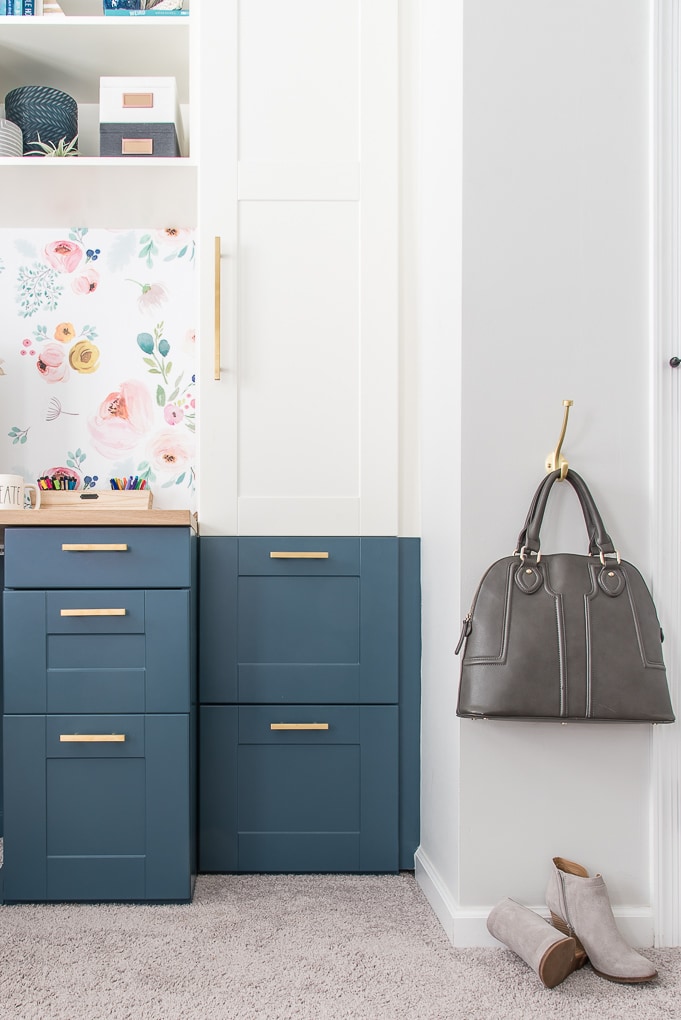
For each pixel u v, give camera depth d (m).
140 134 1.94
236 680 1.85
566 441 1.54
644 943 1.51
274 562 1.86
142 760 1.66
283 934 1.52
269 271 1.89
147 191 1.99
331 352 1.89
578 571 1.47
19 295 2.15
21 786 1.65
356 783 1.85
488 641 1.44
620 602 1.46
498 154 1.55
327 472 1.88
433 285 1.78
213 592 1.85
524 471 1.54
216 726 1.84
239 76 1.90
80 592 1.66
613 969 1.36
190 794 1.70
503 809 1.51
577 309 1.55
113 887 1.65
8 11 1.95
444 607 1.64
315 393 1.88
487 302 1.54
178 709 1.66
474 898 1.50
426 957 1.43
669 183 1.57
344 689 1.86
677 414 1.55
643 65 1.57
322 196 1.90
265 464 1.87
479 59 1.55
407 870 1.87
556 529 1.53
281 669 1.85
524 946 1.36
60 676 1.66
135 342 2.15
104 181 1.94
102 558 1.67
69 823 1.65
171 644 1.67
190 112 1.98
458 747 1.51
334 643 1.86
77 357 2.15
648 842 1.52
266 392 1.88
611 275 1.56
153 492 2.14
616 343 1.55
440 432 1.70
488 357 1.54
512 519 1.53
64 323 2.15
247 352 1.88
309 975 1.37
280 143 1.90
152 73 2.10
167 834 1.65
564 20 1.56
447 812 1.59
